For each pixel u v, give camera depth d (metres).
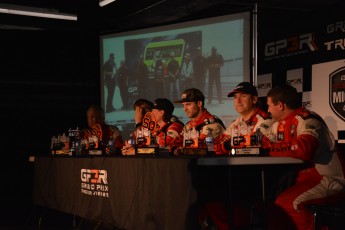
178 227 2.66
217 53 6.11
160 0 7.02
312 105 5.66
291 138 2.94
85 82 8.16
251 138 2.86
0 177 7.95
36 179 5.23
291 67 5.94
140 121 4.78
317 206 2.77
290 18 5.95
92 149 4.37
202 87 6.27
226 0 6.22
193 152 3.00
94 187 3.82
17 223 5.37
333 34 5.38
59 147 5.23
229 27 6.00
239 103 3.58
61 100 8.13
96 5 7.73
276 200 2.87
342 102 5.27
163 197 2.82
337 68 5.33
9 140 7.99
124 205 3.31
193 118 4.08
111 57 7.18
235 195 2.83
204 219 3.16
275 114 3.03
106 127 5.02
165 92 6.64
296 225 2.80
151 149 3.34
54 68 8.09
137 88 6.92
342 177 2.89
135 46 6.94
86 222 5.39
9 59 7.95
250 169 2.87
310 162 2.79
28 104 8.02
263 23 6.45
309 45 5.68
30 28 7.93
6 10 6.99
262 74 6.34
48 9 7.28
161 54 6.68
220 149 3.34
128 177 3.26
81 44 8.11
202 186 2.70
